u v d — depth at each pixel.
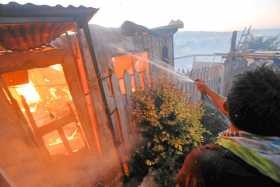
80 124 3.45
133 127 4.85
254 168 0.64
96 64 3.15
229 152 0.72
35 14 2.00
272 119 0.68
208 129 5.62
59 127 3.17
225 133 0.91
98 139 3.74
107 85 4.06
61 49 2.99
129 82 4.81
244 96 0.72
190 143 4.37
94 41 3.76
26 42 2.39
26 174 2.61
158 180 3.93
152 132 4.25
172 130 4.11
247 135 0.74
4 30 1.96
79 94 3.34
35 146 2.74
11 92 2.65
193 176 0.78
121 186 4.08
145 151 4.55
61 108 3.64
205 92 1.68
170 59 6.91
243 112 0.72
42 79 3.76
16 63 2.44
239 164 0.67
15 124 2.49
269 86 0.70
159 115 4.14
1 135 2.34
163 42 6.30
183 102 4.47
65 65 3.09
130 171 4.36
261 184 0.61
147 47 5.51
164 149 4.15
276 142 0.69
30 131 2.68
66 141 3.32
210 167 0.71
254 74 0.76
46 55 2.78
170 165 4.05
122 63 4.82
